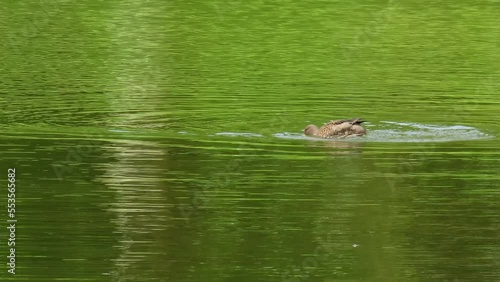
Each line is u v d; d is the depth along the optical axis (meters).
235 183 41.50
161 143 47.31
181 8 88.81
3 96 57.66
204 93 59.19
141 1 91.81
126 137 48.41
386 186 41.19
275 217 37.69
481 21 84.25
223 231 36.56
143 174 42.59
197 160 44.44
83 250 34.72
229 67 67.75
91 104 55.81
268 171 42.94
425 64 69.12
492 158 45.09
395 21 84.25
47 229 36.56
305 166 43.72
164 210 38.47
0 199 39.41
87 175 42.38
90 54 71.50
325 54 72.69
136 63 68.56
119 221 37.41
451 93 59.97
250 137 48.78
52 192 40.31
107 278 32.66
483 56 71.69
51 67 66.94
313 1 91.75
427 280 32.53
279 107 55.84
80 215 37.84
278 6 89.50
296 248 35.06
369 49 74.25
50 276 32.84
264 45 75.31
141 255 34.59
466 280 32.72
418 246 35.34
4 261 33.81
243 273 33.09
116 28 80.94
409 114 54.41
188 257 34.09
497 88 61.72
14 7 88.62
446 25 82.62
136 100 57.06
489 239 35.81
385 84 62.69
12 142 47.16
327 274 33.16
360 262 34.09
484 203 39.22
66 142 47.31
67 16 85.19
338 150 46.34
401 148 46.78
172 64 68.31
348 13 87.06
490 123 52.47
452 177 42.41
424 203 39.28
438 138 48.81
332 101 57.69
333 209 38.69
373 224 37.16
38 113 53.41
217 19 84.50
